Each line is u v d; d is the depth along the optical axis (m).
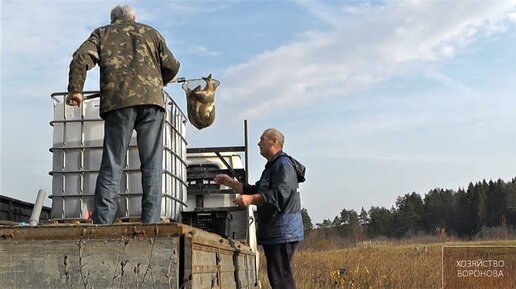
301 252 18.20
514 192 71.19
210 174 8.84
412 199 76.12
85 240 3.52
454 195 75.19
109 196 4.50
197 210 7.88
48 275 3.51
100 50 4.61
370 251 17.97
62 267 3.51
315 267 14.95
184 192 7.54
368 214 72.25
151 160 4.71
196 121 6.49
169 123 6.64
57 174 6.30
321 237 20.08
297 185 5.54
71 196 6.26
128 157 6.12
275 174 5.43
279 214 5.46
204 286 3.79
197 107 6.45
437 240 20.20
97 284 3.49
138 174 6.10
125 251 3.51
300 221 5.58
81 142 6.30
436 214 74.44
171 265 3.47
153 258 3.48
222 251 4.51
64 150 6.31
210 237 4.15
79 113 6.33
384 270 14.18
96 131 6.31
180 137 7.21
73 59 4.47
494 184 73.50
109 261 3.50
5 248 3.54
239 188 5.85
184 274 3.47
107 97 4.55
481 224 71.00
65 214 6.25
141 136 4.70
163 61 4.86
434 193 75.94
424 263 14.52
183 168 7.48
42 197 5.16
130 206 6.10
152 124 4.71
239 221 8.73
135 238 3.51
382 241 20.55
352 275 13.82
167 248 3.49
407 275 13.60
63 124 6.34
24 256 3.54
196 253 3.66
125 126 4.56
